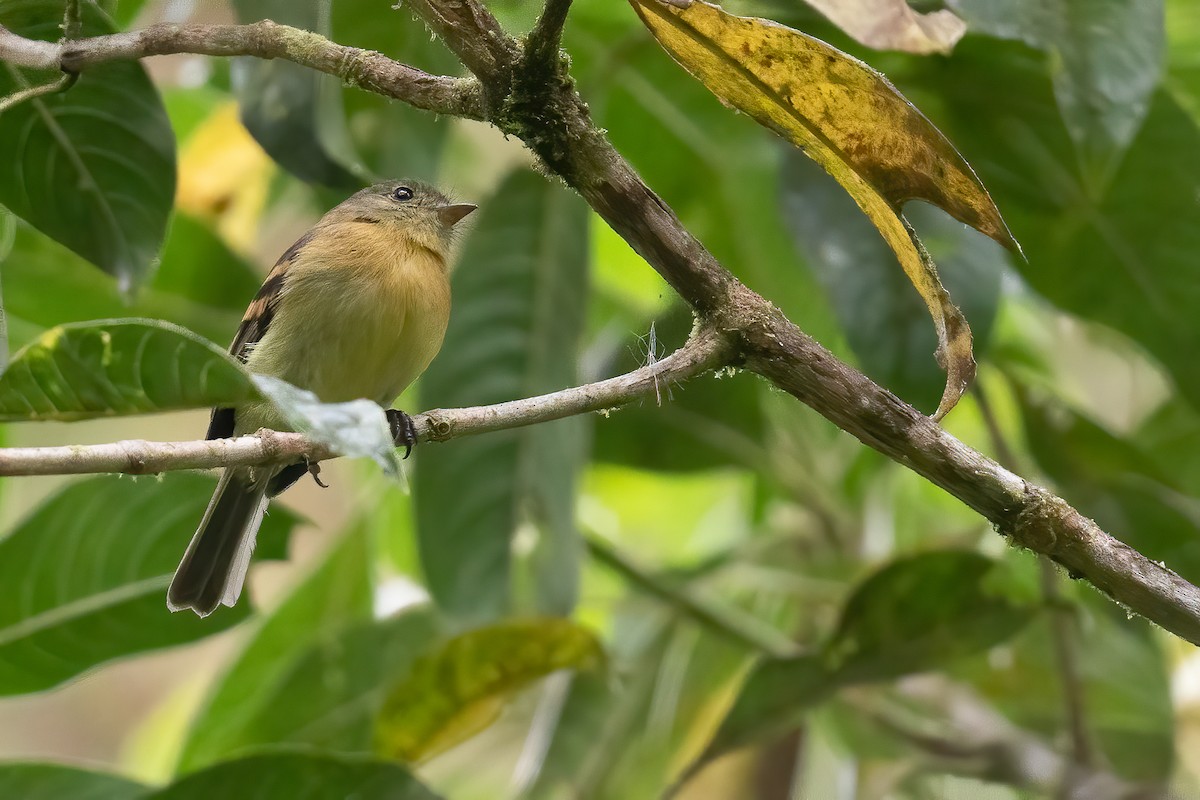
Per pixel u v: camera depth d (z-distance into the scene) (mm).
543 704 8602
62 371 4117
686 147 8781
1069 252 7500
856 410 4734
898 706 8570
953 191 4641
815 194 7168
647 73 8422
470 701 7254
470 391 7660
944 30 5203
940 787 8320
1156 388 9438
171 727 10586
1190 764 8883
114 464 3943
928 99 7094
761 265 9047
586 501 10484
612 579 9727
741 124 8578
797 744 8672
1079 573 4828
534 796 8156
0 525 8703
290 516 6645
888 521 9258
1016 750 8125
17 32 5801
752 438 8656
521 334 7746
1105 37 5941
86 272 8180
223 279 8375
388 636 8078
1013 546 4996
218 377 4113
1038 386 7809
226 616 6609
